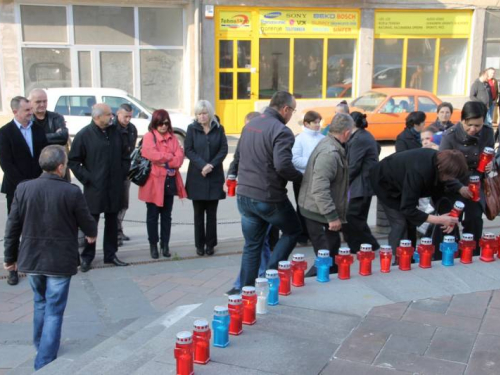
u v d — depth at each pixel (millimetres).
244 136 4953
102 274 6145
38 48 16312
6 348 4543
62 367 3811
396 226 5234
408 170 4730
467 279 4594
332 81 18375
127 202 7129
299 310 3988
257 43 17391
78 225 4324
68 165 6059
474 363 3223
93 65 16812
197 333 3209
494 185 5211
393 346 3439
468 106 5090
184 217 8625
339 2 17766
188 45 17031
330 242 5164
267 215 4906
